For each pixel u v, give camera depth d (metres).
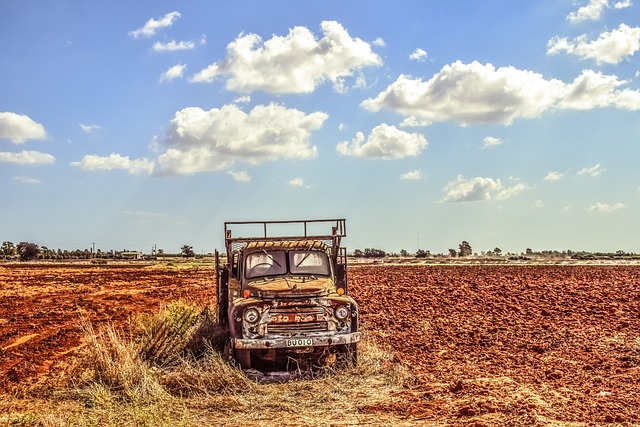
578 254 104.25
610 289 27.56
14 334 17.88
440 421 8.64
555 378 11.06
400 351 14.21
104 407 9.92
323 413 9.46
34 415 9.49
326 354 12.80
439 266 64.81
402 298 25.52
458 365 12.42
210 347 12.46
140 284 39.75
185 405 9.98
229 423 9.10
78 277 48.59
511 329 16.67
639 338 14.49
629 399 9.34
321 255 13.98
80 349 15.10
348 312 12.30
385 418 8.99
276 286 12.50
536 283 32.41
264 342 11.92
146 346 13.24
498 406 8.95
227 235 14.09
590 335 15.24
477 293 27.06
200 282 41.44
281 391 10.70
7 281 42.88
